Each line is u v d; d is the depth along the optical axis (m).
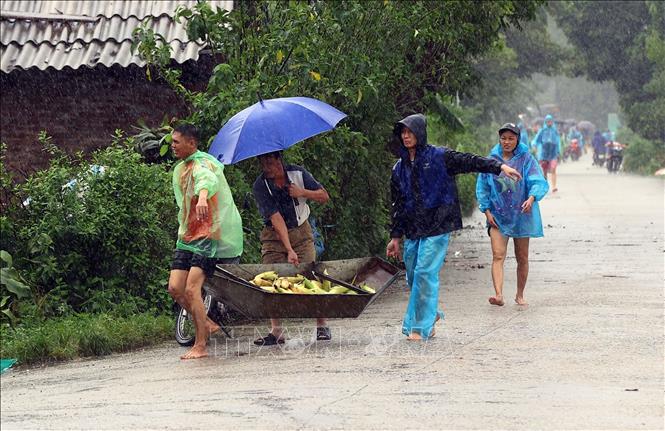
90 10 28.59
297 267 17.09
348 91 22.31
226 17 22.34
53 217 18.80
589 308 19.73
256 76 21.44
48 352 16.67
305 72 21.77
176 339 17.50
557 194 53.19
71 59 26.97
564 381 13.77
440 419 12.05
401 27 24.95
